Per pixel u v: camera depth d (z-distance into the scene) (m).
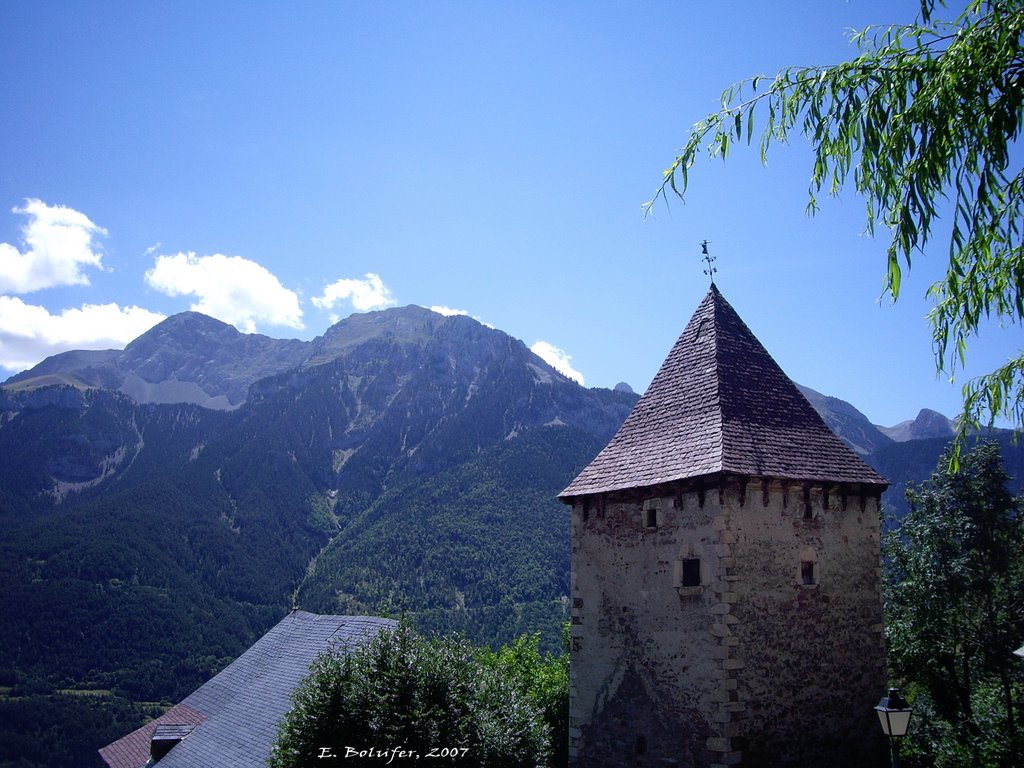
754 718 15.23
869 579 17.47
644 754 16.56
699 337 20.06
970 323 8.06
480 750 16.53
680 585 16.47
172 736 28.69
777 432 17.84
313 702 16.80
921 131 7.45
